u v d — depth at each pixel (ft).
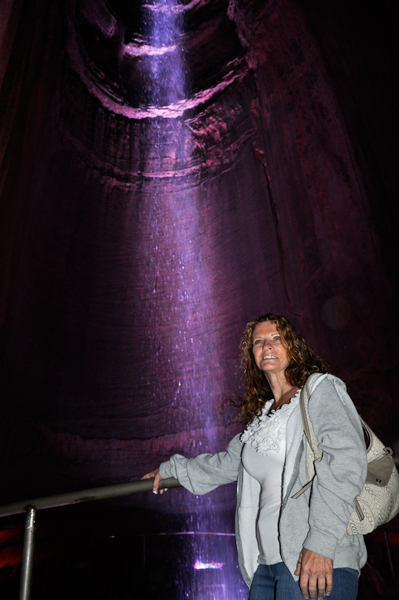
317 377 4.29
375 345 36.04
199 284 57.77
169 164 61.82
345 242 39.78
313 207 43.60
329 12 40.57
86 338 52.95
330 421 3.85
